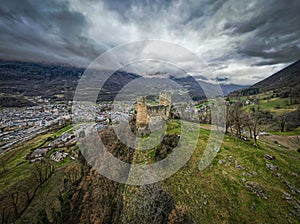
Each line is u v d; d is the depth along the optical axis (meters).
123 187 19.73
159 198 15.79
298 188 14.51
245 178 15.66
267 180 15.35
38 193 25.64
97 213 20.33
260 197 13.95
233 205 13.69
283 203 13.30
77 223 21.03
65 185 25.66
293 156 23.62
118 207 19.02
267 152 20.19
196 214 13.72
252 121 36.94
